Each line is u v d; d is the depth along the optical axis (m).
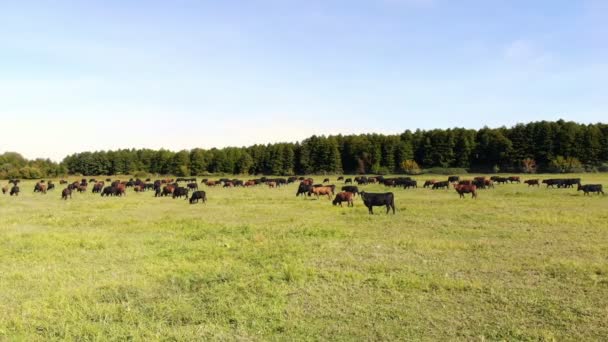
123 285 10.71
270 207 28.55
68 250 14.98
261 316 8.63
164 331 7.91
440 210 24.94
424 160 105.75
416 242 15.47
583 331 7.82
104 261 13.47
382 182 56.53
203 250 14.92
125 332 7.84
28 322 8.30
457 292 10.02
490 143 99.25
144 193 47.34
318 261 13.03
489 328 8.02
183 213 26.06
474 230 18.03
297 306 9.23
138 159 127.75
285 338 7.65
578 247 14.46
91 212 27.14
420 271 11.79
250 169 118.94
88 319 8.60
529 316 8.55
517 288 10.23
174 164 118.75
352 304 9.30
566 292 9.90
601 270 11.35
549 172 89.75
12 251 14.79
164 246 15.76
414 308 9.06
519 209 24.83
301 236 17.22
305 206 28.92
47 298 9.70
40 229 19.89
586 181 54.31
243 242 16.23
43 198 39.94
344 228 19.11
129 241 16.59
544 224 19.30
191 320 8.55
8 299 9.82
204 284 10.84
